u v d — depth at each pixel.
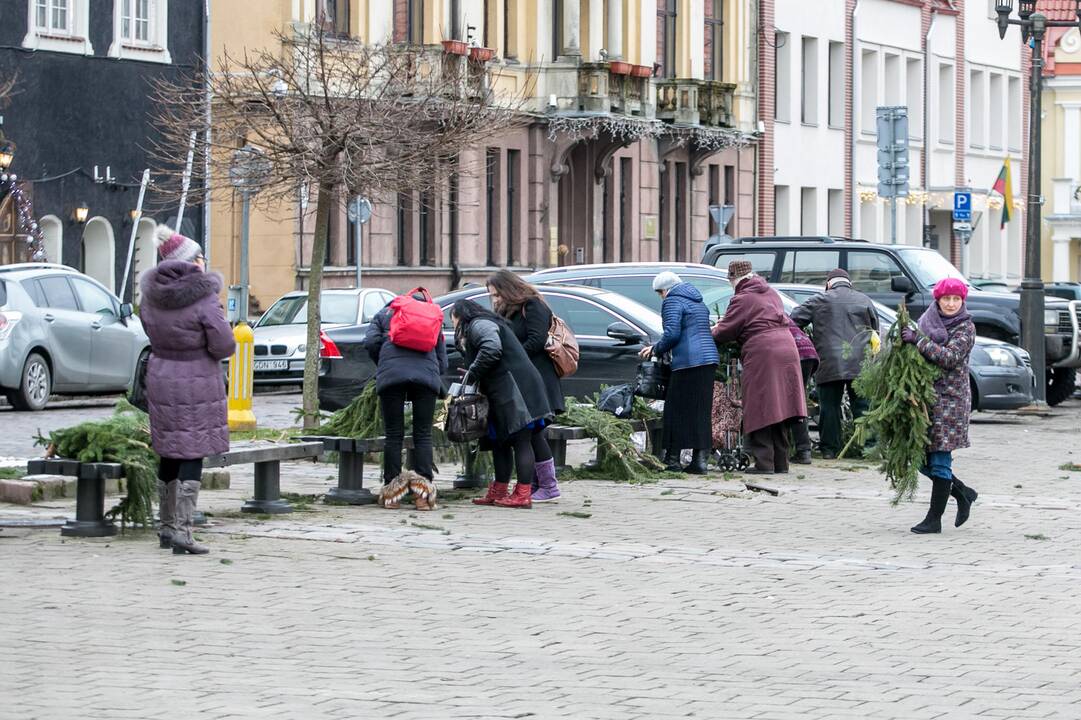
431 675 9.80
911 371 15.01
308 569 12.88
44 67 36.84
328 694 9.31
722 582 12.73
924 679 9.84
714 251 32.06
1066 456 22.72
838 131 62.09
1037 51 32.06
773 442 19.59
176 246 13.39
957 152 69.06
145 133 39.09
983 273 71.94
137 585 12.16
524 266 47.97
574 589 12.36
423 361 15.99
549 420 16.72
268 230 41.00
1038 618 11.59
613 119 48.56
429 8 43.81
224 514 15.45
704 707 9.16
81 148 37.69
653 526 15.40
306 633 10.81
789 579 12.91
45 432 23.61
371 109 24.62
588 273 25.02
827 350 21.08
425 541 14.16
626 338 21.80
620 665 10.11
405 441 16.39
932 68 66.94
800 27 59.69
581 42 49.25
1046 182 79.50
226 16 40.88
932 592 12.48
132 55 38.69
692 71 54.22
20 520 14.80
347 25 42.31
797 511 16.58
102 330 28.41
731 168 57.00
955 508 16.98
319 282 23.19
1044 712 9.13
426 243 45.28
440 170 25.83
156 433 13.31
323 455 19.89
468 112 26.22
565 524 15.36
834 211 62.41
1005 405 27.80
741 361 19.58
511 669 9.98
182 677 9.65
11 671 9.73
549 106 48.03
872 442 21.05
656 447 19.70
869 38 63.25
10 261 36.03
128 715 8.84
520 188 47.84
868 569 13.39
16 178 36.03
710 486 18.19
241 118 25.89
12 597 11.69
